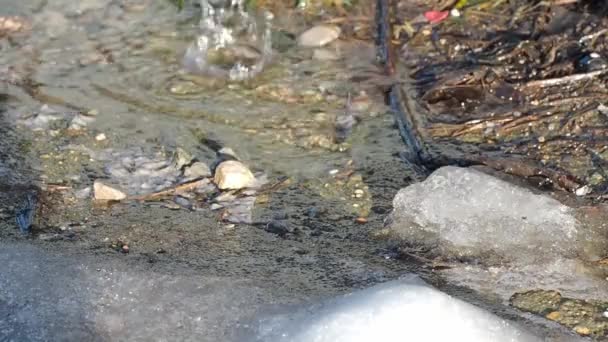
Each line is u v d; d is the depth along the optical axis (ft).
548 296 11.28
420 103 15.20
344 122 14.85
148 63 16.21
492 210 12.45
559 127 14.46
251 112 15.08
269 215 12.90
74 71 16.02
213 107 15.17
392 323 9.96
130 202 13.06
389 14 17.33
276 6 17.76
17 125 14.58
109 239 12.28
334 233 12.55
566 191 13.12
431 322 10.01
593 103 14.90
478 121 14.67
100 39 16.88
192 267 11.72
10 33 16.99
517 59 16.11
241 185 13.42
